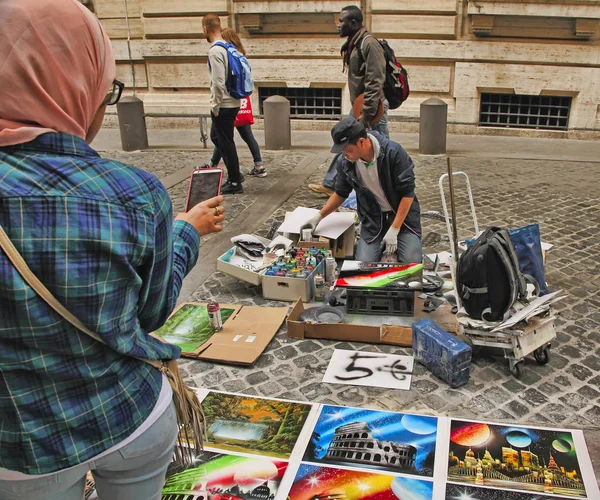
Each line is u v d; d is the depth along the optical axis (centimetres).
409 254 396
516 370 296
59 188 101
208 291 407
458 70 948
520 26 912
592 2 866
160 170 766
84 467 120
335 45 978
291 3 955
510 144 898
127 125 873
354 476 233
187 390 144
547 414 269
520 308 299
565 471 232
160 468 134
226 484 231
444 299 371
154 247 112
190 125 1055
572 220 542
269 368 313
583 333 339
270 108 848
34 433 109
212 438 258
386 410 274
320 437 257
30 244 99
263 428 264
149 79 1052
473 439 251
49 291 101
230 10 984
